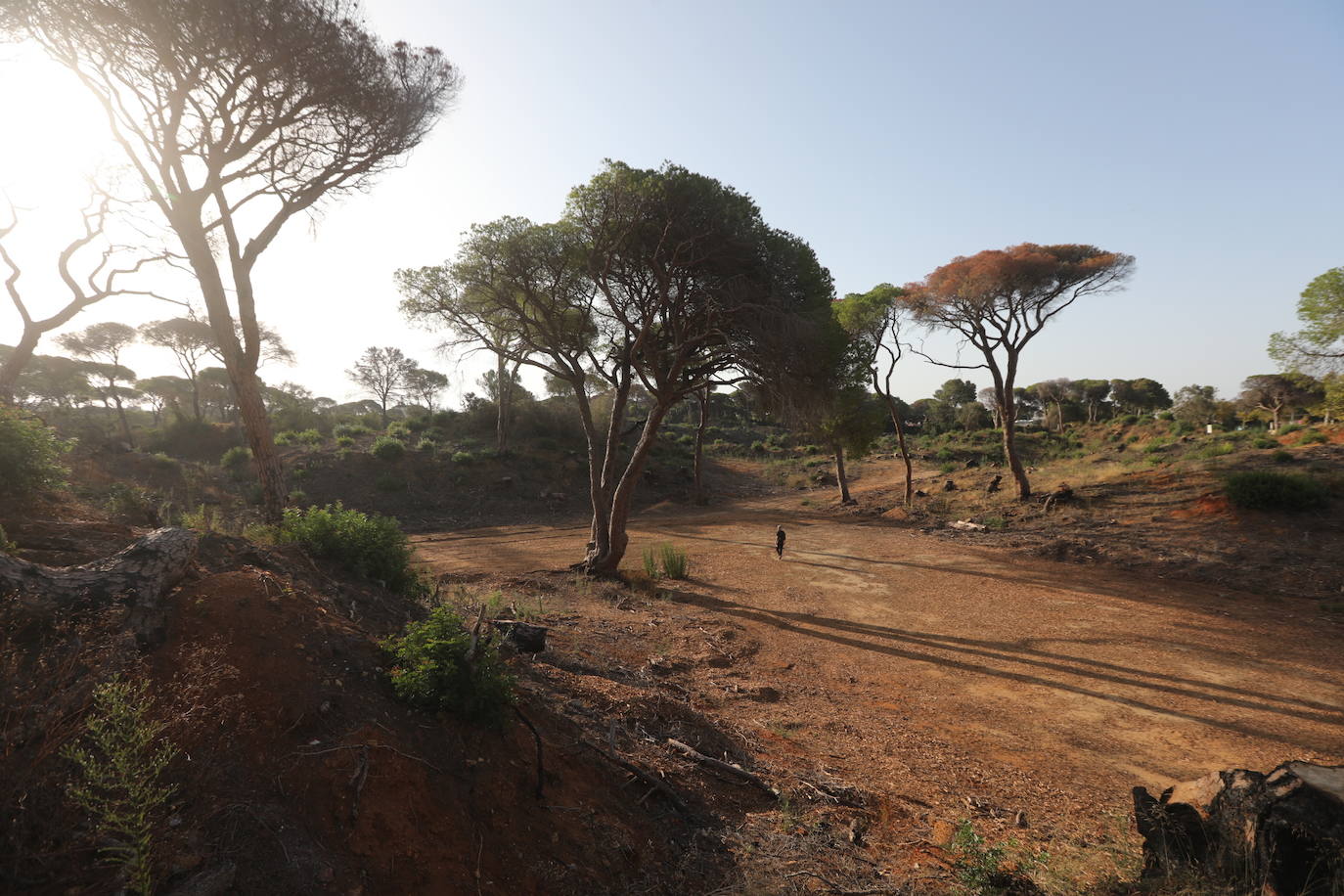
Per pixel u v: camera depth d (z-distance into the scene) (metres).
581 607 12.64
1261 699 8.76
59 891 2.42
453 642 4.66
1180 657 10.51
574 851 3.91
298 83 11.36
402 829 3.38
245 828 2.98
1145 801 4.49
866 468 50.31
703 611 13.48
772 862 4.39
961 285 23.55
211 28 10.00
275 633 4.27
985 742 7.45
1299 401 46.22
